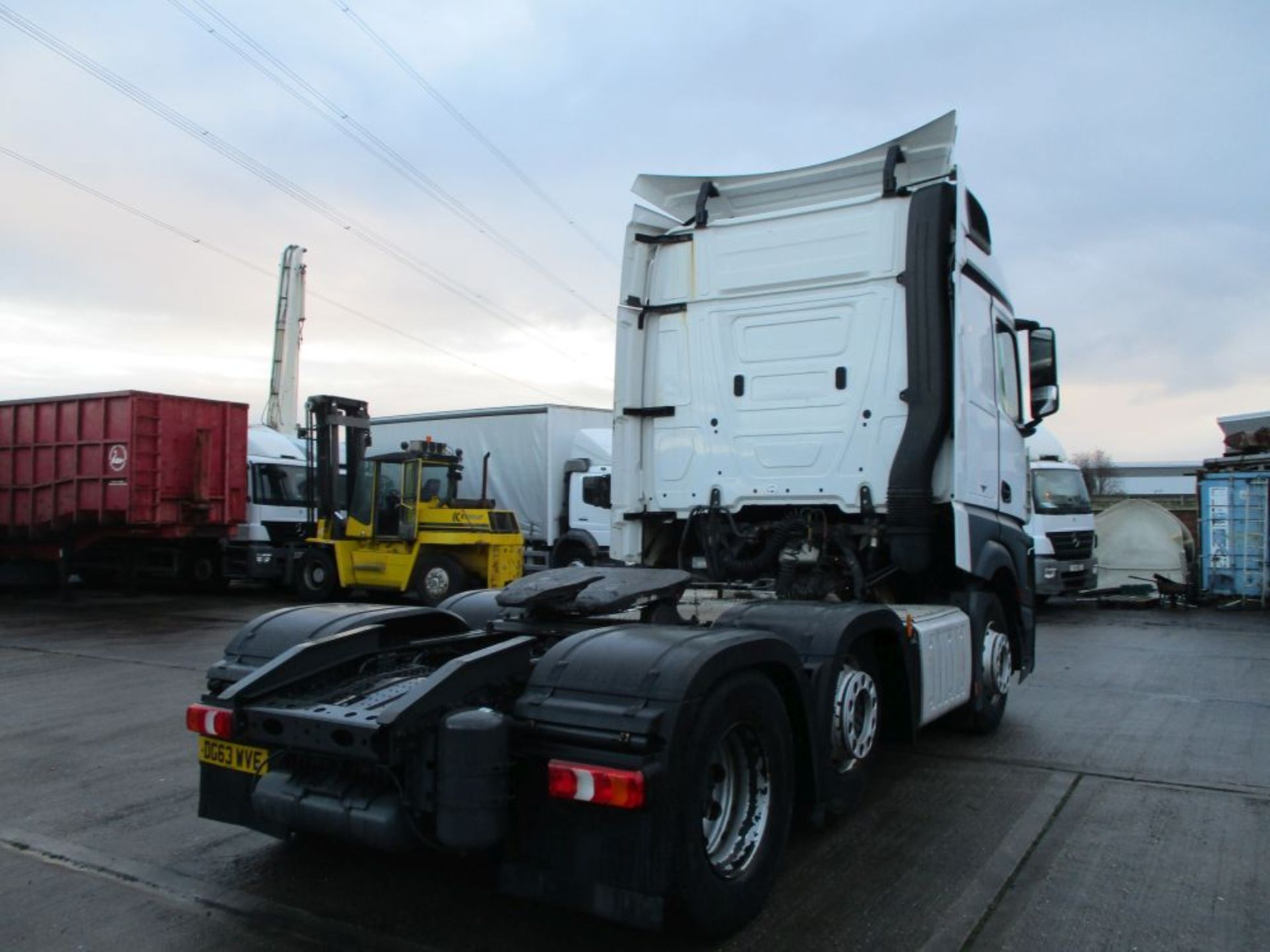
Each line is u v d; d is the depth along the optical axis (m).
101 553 18.55
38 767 5.81
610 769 3.05
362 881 4.04
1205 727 6.84
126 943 3.49
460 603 5.61
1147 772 5.63
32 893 3.94
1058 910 3.69
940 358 5.61
